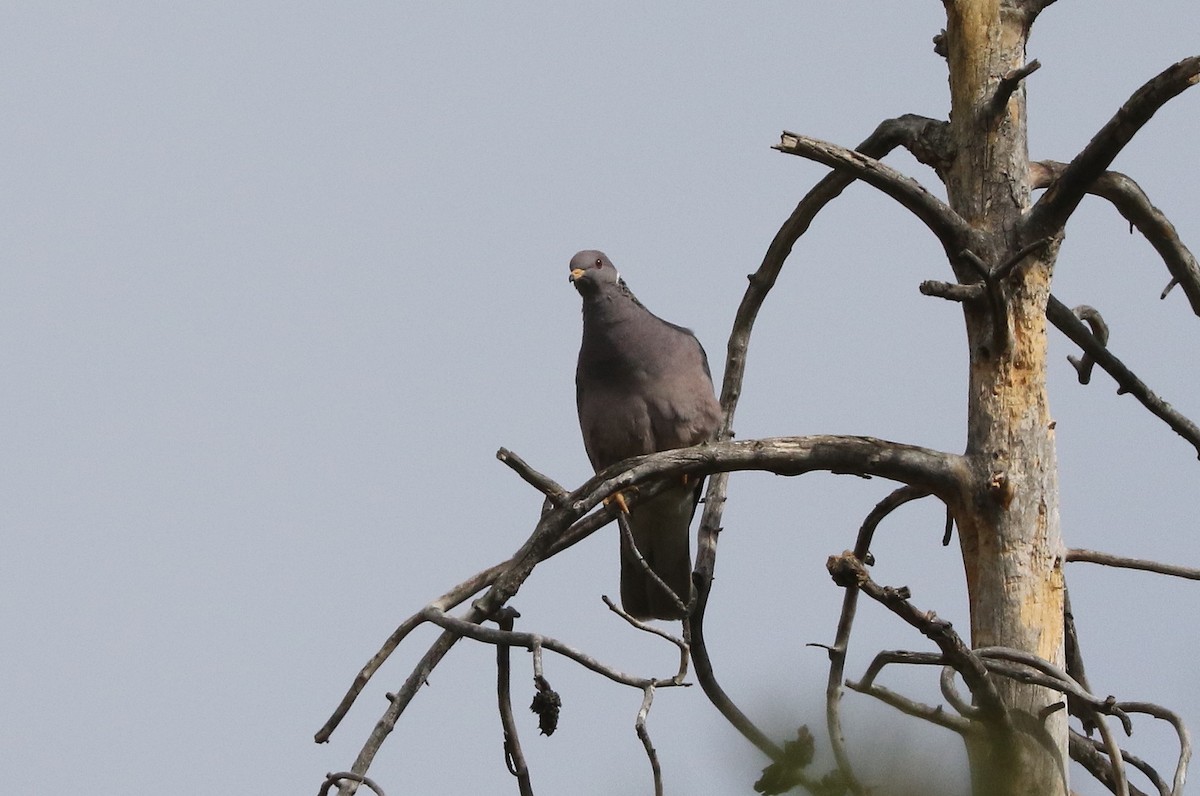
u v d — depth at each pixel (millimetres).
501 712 10742
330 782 9828
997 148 10961
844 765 8867
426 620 10219
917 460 10539
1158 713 9883
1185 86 9906
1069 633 11258
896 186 10672
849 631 10570
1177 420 12586
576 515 10500
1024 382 10570
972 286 10430
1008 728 9633
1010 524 10414
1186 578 10648
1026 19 11227
